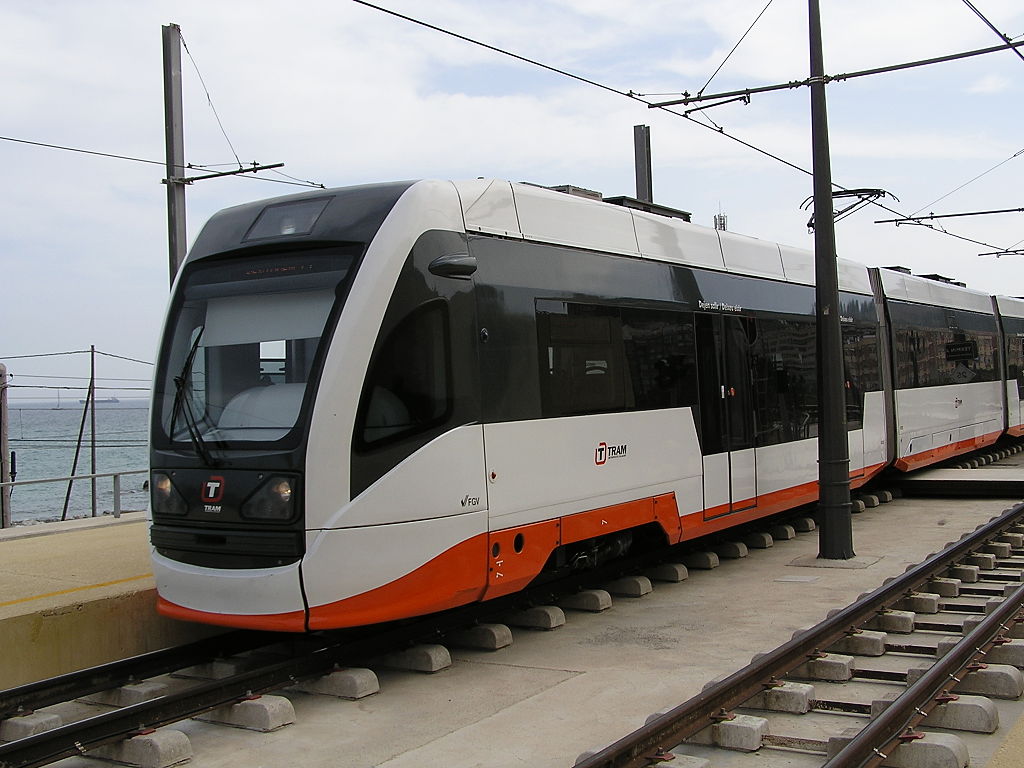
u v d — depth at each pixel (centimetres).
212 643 821
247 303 774
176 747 589
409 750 595
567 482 870
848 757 496
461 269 768
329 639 830
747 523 1403
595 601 959
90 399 1731
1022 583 987
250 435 734
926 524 1462
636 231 1016
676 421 1030
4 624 739
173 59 1405
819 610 927
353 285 727
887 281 1714
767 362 1230
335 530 698
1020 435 2459
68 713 702
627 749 515
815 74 1187
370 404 718
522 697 694
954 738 534
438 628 834
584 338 909
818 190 1189
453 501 754
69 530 1298
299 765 579
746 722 574
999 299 2398
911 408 1736
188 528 754
